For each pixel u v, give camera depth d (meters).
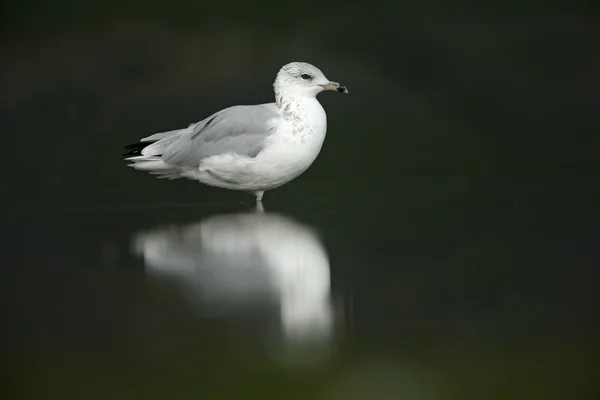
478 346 9.66
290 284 11.47
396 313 10.52
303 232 13.69
